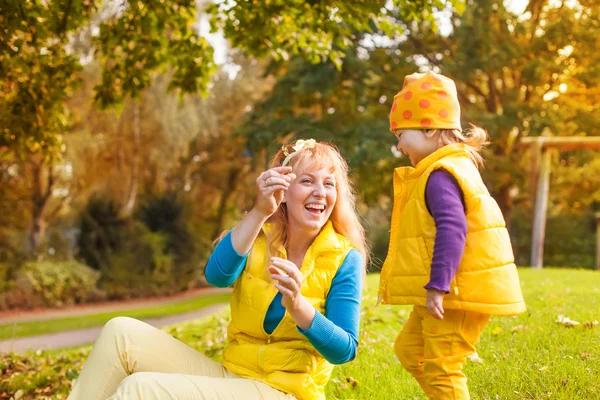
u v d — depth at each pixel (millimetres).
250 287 2469
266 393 2316
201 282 24516
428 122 2986
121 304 19438
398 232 2982
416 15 6375
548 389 3262
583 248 24812
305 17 7031
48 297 18062
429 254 2764
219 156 30688
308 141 2607
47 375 5480
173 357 2473
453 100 3037
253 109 22219
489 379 3518
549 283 8094
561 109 19125
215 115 28453
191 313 14641
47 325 13102
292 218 2531
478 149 3055
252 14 6898
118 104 7793
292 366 2395
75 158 19875
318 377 2459
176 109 24625
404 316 5809
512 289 2715
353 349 2326
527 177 19234
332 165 2598
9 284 17781
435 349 2740
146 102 24312
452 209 2678
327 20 6629
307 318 2217
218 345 5746
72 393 2387
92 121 22031
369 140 17688
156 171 26594
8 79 6734
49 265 18688
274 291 2439
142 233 22141
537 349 4035
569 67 19109
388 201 27656
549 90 20266
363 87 19172
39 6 6395
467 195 2756
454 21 20078
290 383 2367
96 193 21391
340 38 6934
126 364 2412
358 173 18797
